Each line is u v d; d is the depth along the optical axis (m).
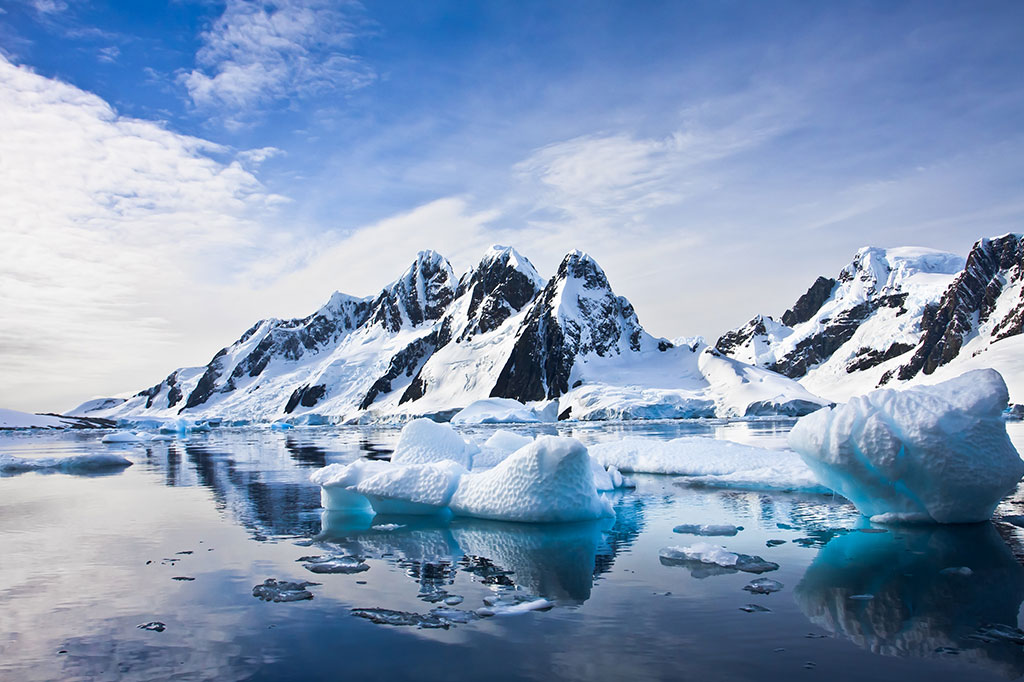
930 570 12.14
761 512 18.53
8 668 8.29
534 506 17.30
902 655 8.34
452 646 8.75
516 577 12.16
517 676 7.79
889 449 15.52
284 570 12.82
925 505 15.92
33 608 10.58
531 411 129.50
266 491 24.64
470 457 25.67
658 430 67.50
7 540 15.83
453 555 13.96
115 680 7.91
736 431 61.34
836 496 21.25
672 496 21.77
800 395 111.12
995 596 10.62
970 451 15.15
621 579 11.92
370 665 8.18
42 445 64.56
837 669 7.92
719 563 12.88
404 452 23.55
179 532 16.70
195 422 180.75
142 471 33.12
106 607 10.60
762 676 7.74
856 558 13.12
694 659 8.24
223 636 9.26
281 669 8.11
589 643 8.81
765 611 10.03
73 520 18.59
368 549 14.59
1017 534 14.96
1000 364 109.69
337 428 127.94
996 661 8.14
